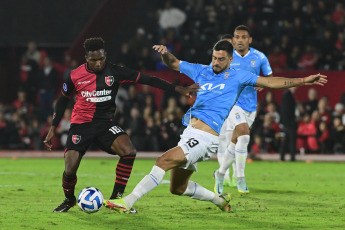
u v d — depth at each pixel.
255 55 32.66
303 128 60.53
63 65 76.44
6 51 80.62
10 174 44.12
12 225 21.47
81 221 22.45
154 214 24.31
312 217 23.78
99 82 23.77
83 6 80.69
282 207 26.69
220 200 24.64
